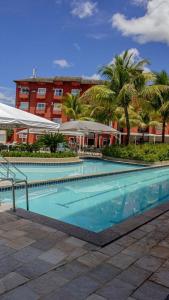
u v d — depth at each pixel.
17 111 13.00
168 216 6.74
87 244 4.79
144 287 3.63
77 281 3.67
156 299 3.39
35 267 3.94
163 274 3.98
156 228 5.85
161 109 28.58
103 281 3.71
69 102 46.06
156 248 4.84
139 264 4.23
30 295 3.32
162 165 21.55
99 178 14.50
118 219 8.55
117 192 12.52
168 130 50.88
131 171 17.22
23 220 5.73
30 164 17.58
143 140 49.28
